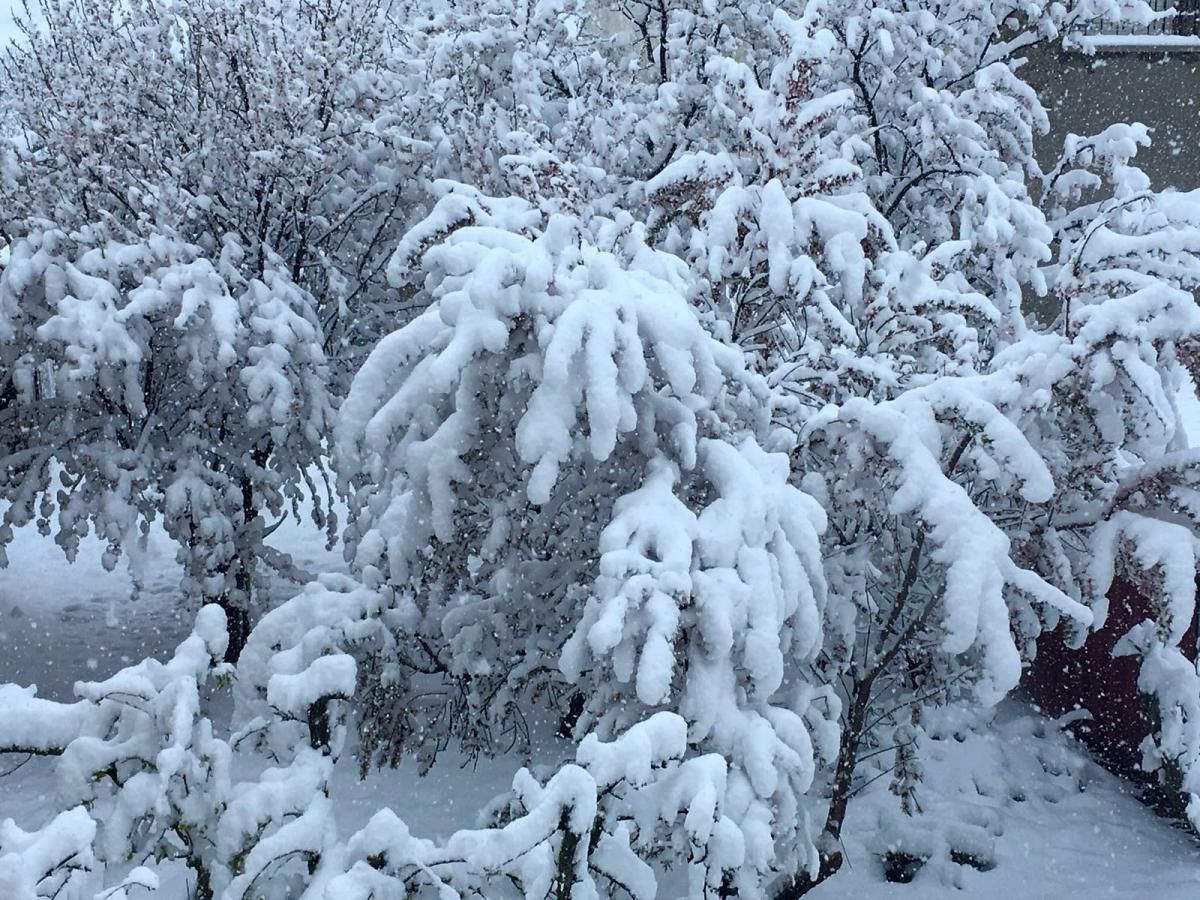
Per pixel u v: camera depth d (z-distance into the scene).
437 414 4.33
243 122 7.39
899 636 4.59
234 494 7.09
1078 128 11.66
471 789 5.45
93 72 7.48
